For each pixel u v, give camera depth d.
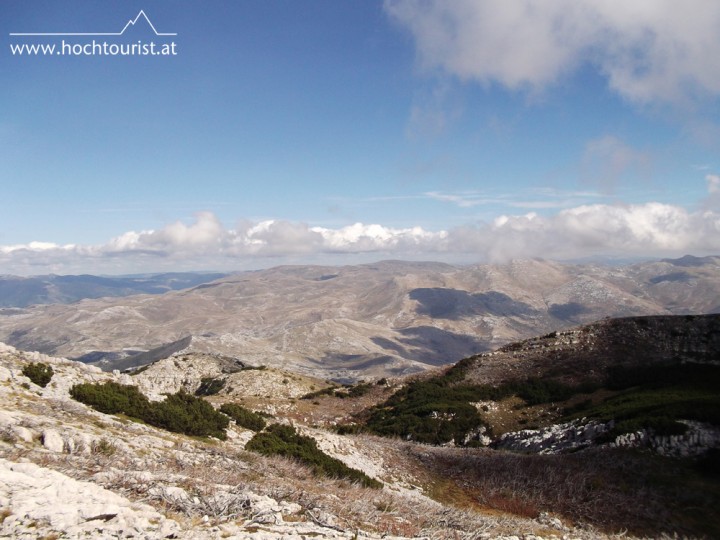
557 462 30.95
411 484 28.33
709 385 47.94
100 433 16.80
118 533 8.64
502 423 52.66
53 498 9.52
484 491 27.48
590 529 22.41
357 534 11.58
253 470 18.11
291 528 10.82
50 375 22.48
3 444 13.06
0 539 7.83
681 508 24.84
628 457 30.75
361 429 52.91
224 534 9.66
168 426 22.11
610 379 57.53
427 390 65.38
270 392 70.44
